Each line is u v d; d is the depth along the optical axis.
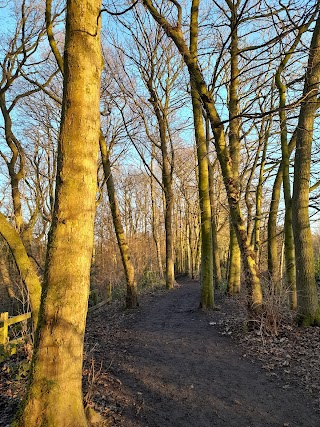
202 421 4.61
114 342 8.64
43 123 16.97
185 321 10.29
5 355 6.45
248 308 8.31
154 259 29.94
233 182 8.75
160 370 6.45
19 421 3.28
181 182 23.95
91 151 3.53
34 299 4.95
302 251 8.21
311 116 8.23
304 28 8.17
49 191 19.05
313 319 8.01
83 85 3.46
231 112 10.94
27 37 12.29
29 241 13.25
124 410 4.82
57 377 3.33
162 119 16.56
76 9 3.46
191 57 8.69
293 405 4.91
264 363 6.42
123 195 31.67
